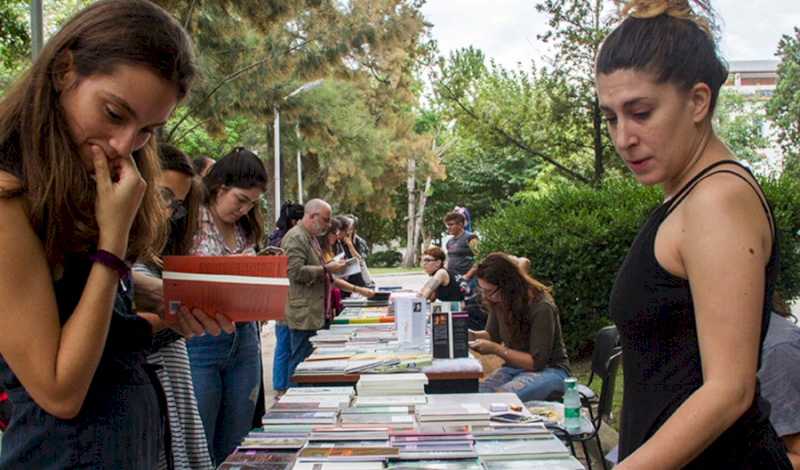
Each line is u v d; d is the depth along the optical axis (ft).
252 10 34.58
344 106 80.43
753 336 3.92
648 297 4.43
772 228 4.25
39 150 4.25
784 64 85.25
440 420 8.35
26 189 4.24
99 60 4.25
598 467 14.20
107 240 4.42
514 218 25.71
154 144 5.69
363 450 7.36
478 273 14.87
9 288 4.09
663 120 4.33
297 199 83.97
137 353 4.97
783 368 6.93
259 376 11.23
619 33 4.47
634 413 4.64
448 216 28.86
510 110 43.27
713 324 3.98
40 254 4.26
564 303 23.81
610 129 4.70
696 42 4.30
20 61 31.12
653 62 4.28
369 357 12.36
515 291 14.49
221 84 37.35
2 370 4.46
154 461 5.11
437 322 12.42
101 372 4.66
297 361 18.84
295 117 42.68
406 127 102.17
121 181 4.47
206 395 10.21
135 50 4.27
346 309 20.11
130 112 4.33
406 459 7.13
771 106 85.10
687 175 4.46
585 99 39.32
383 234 140.36
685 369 4.33
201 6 35.37
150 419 4.99
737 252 3.97
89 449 4.49
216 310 6.63
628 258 4.69
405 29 42.70
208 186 10.82
